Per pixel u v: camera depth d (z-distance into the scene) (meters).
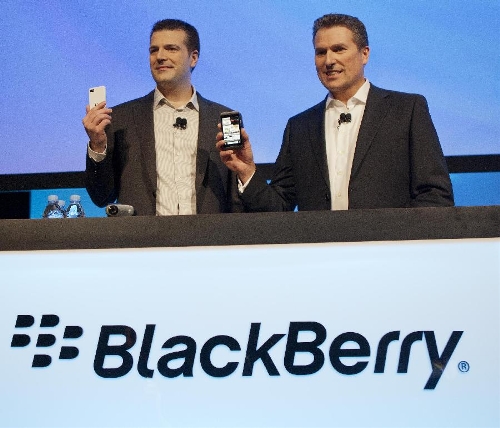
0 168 4.23
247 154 2.45
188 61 3.17
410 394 1.56
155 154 3.04
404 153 2.83
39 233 1.67
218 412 1.58
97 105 2.89
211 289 1.62
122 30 4.23
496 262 1.61
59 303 1.64
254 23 4.18
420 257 1.62
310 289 1.61
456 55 4.08
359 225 1.63
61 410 1.60
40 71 4.25
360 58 2.97
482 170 4.04
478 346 1.58
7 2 4.28
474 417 1.55
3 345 1.63
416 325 1.59
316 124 2.99
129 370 1.60
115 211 2.03
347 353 1.58
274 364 1.59
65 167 4.21
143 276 1.64
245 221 1.64
